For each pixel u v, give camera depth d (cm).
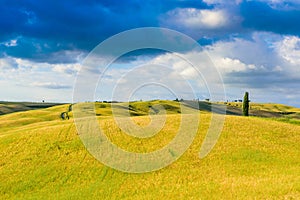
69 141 4856
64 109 13238
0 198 3650
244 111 8488
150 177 3841
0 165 4353
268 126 5616
